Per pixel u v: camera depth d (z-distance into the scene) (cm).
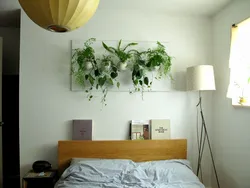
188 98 237
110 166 189
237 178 191
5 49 261
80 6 76
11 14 226
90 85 221
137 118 229
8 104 250
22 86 215
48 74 219
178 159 218
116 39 227
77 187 164
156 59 214
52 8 73
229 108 205
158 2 206
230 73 199
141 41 229
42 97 218
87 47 214
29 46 217
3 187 243
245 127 180
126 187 165
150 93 231
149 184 171
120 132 227
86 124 219
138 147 220
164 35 234
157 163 202
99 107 224
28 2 72
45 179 190
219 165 223
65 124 220
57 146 219
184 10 225
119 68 219
